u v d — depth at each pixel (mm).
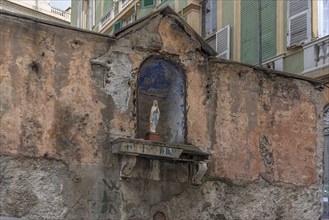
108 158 10102
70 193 9695
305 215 12164
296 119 12430
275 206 11797
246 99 11805
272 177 11867
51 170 9602
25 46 9664
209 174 11086
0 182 9156
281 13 17297
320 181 12539
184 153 10438
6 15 9562
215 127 11320
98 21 30312
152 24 10820
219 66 11578
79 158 9859
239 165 11477
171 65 11125
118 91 10398
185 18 22062
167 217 10469
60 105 9828
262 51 17875
